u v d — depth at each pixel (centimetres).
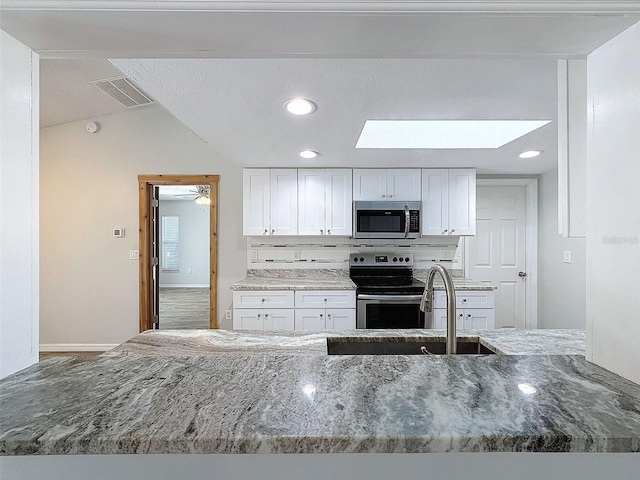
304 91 193
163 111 439
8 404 62
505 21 71
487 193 447
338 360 86
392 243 438
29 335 77
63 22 70
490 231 447
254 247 439
